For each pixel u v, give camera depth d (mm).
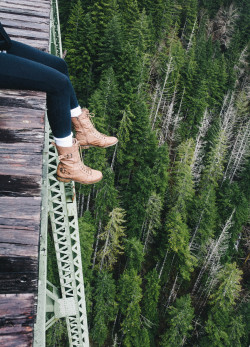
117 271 30703
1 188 2092
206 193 32969
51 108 2670
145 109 30828
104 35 35469
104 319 25469
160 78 43594
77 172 3174
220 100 50594
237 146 46562
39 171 2270
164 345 28094
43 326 3053
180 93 42969
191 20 56844
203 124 44906
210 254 34094
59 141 2926
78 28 33562
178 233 29031
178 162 35281
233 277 29031
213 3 66688
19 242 1809
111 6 36969
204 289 33188
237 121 51281
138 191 29359
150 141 31766
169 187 37375
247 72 60375
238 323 29875
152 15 46188
